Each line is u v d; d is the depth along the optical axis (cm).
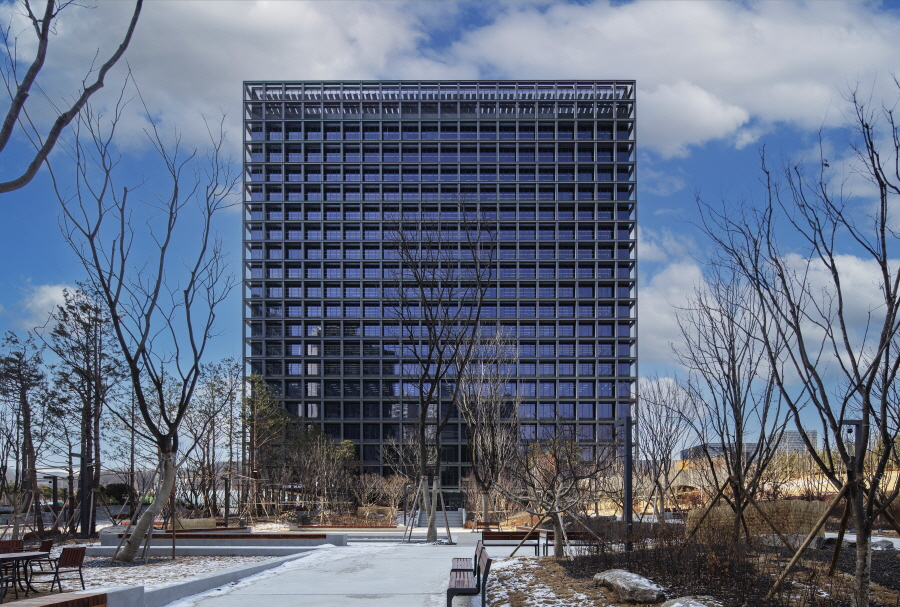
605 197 8312
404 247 2489
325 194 8344
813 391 745
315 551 1797
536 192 8175
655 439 1952
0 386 2811
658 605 860
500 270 8081
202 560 1669
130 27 700
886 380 680
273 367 7894
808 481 1705
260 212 8325
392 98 8706
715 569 947
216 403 3462
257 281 8050
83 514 2672
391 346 7962
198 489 3394
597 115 8538
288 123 8475
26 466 2844
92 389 2912
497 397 3494
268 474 4631
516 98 8494
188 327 1812
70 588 1157
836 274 720
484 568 868
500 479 3206
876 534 1568
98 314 2916
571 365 7888
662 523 1435
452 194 8269
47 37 637
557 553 1429
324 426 7756
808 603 788
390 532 2969
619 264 8150
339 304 8038
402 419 7600
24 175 607
